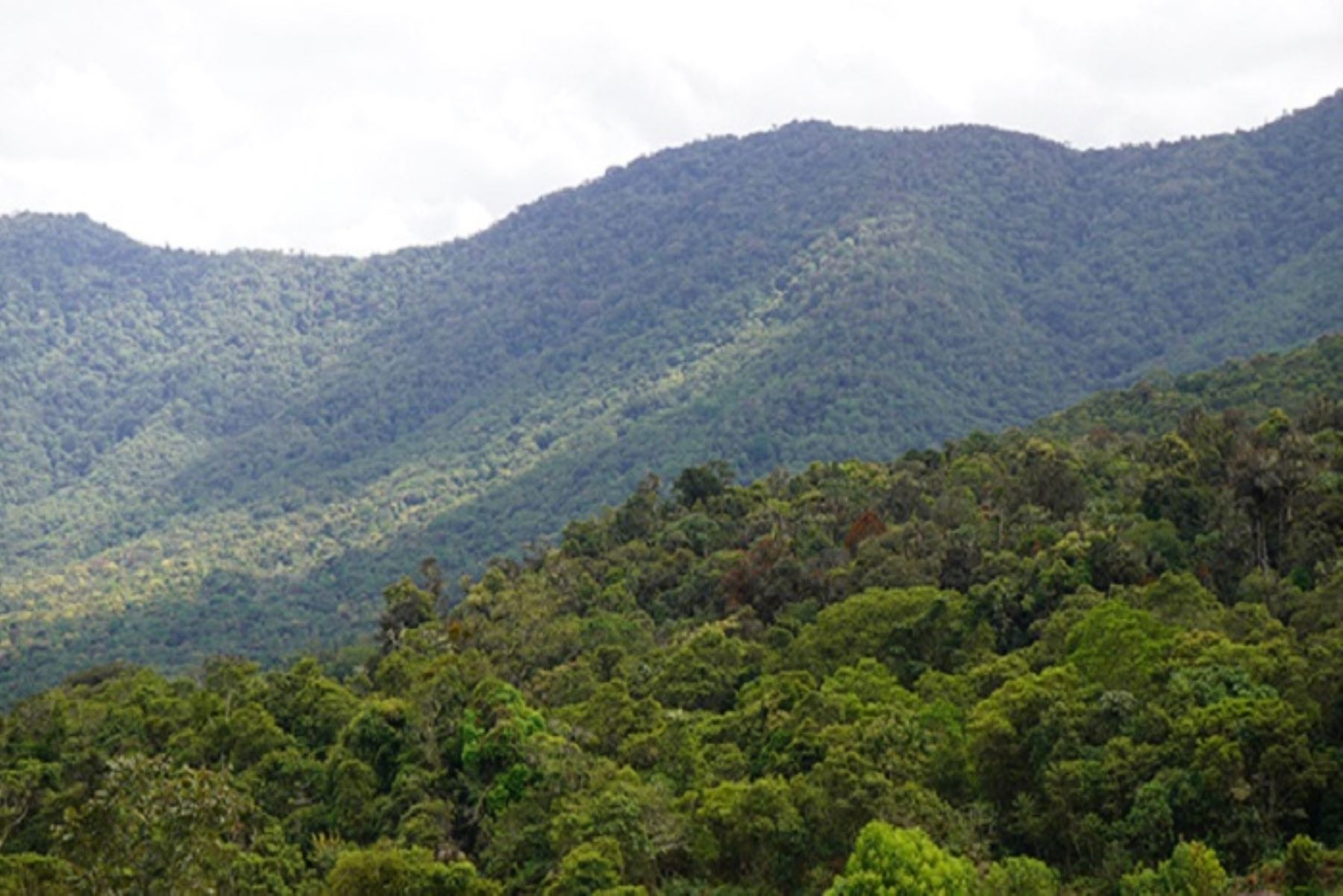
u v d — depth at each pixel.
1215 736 60.78
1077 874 62.50
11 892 58.34
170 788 47.62
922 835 53.09
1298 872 53.09
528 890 66.88
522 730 78.62
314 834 78.62
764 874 65.62
